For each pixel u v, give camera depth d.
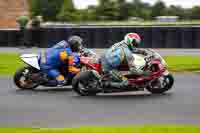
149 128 18.19
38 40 56.78
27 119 20.28
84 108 22.75
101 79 26.05
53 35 56.41
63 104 23.80
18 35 57.19
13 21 70.00
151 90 26.69
